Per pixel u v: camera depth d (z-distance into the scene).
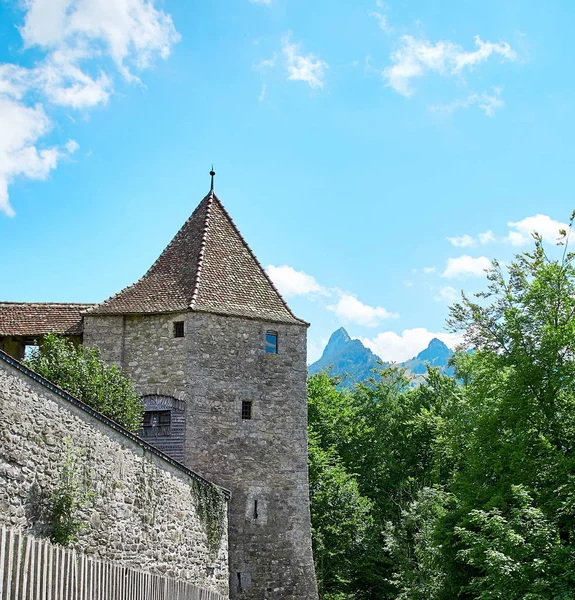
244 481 27.73
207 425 27.64
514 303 27.56
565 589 19.08
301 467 28.92
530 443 24.39
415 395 47.94
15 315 29.38
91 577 10.23
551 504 21.83
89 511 15.12
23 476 13.05
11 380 12.95
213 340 28.47
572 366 24.52
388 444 46.06
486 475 26.48
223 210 33.31
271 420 28.81
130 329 28.83
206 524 22.50
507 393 25.73
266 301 30.44
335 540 37.50
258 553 27.22
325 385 49.41
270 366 29.34
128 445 17.31
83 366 23.67
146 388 28.06
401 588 36.72
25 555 8.52
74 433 14.85
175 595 14.23
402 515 37.12
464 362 43.16
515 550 20.27
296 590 27.47
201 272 29.94
